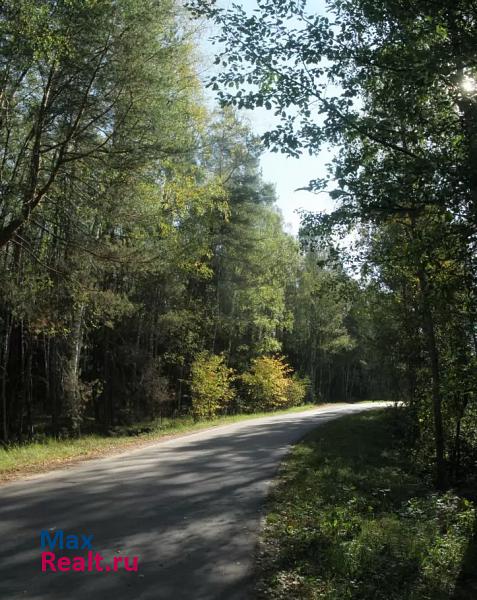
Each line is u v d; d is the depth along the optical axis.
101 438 22.48
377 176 7.69
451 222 7.25
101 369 31.25
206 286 38.00
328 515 7.87
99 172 14.74
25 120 13.93
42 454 14.94
